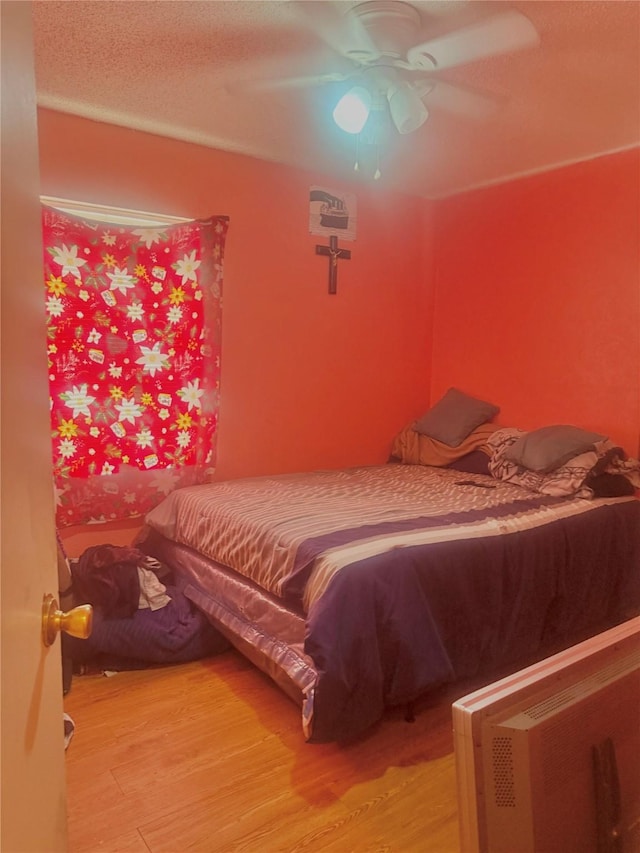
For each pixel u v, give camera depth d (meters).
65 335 2.78
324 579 1.99
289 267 3.53
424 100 2.40
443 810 1.79
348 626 1.91
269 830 1.71
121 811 1.78
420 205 4.07
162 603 2.69
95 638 2.54
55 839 0.96
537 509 2.71
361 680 1.91
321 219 3.61
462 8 1.91
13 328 0.74
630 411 3.18
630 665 1.29
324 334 3.71
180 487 3.17
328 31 1.95
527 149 3.15
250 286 3.39
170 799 1.83
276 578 2.21
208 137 3.04
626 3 1.85
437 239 4.14
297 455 3.68
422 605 2.08
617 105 2.59
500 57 2.17
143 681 2.53
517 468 3.26
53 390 2.76
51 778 0.93
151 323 3.01
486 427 3.71
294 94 2.52
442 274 4.13
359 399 3.91
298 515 2.49
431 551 2.18
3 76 0.71
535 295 3.58
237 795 1.85
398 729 2.18
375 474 3.50
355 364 3.87
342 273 3.75
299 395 3.65
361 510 2.59
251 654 2.42
